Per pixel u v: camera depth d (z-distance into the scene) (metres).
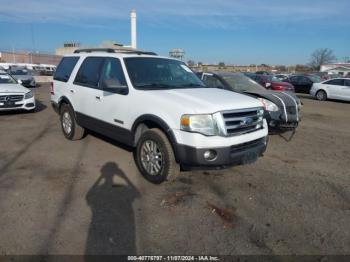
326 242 3.41
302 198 4.47
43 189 4.56
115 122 5.52
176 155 4.45
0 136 7.65
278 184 4.96
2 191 4.46
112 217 3.82
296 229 3.65
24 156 6.05
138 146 4.99
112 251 3.18
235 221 3.80
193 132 4.23
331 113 13.77
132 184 4.82
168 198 4.36
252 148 4.70
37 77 34.00
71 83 6.83
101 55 6.16
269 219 3.87
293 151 6.90
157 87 5.27
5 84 11.03
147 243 3.32
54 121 9.80
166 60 6.08
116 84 5.24
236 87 8.32
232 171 5.45
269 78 20.56
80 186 4.71
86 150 6.53
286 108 7.48
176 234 3.49
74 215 3.85
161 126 4.55
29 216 3.79
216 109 4.31
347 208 4.20
